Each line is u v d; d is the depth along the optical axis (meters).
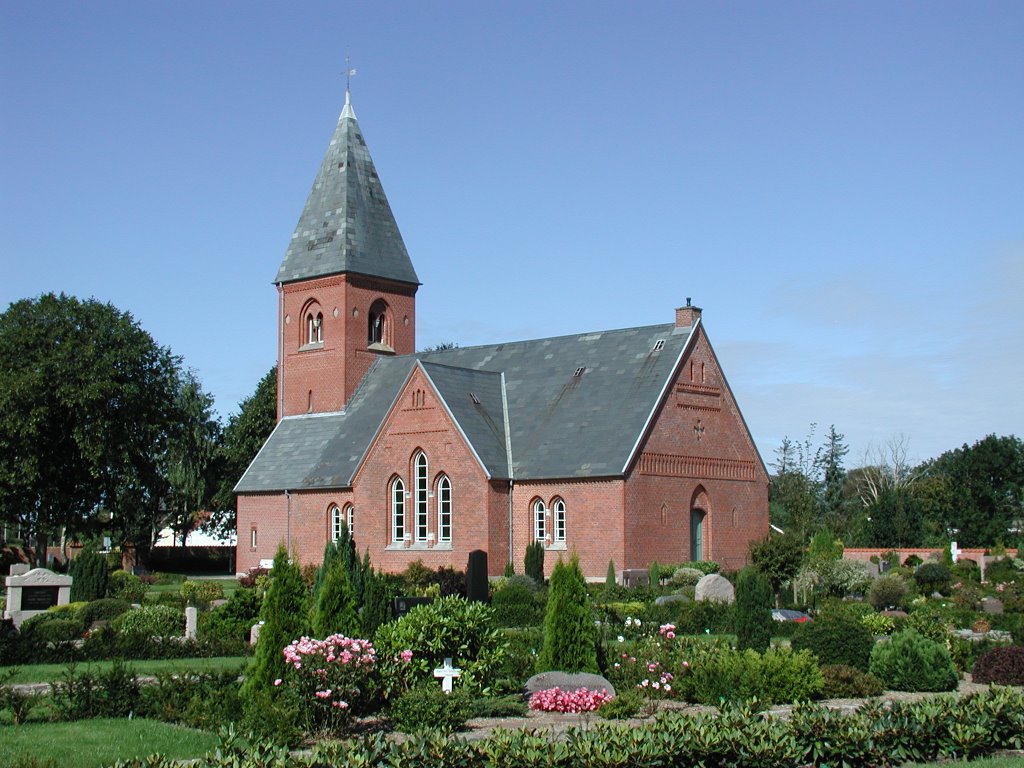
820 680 28.42
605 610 45.22
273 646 24.66
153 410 85.88
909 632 31.20
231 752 17.92
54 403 80.75
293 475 77.62
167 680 27.61
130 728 24.27
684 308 69.56
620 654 30.92
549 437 68.12
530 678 28.19
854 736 20.19
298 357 82.25
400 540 70.31
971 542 101.75
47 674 32.03
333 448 77.25
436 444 68.75
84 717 25.73
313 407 81.19
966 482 107.88
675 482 66.94
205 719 24.22
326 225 82.00
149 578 84.19
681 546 66.94
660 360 68.38
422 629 26.95
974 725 21.28
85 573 54.62
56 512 86.88
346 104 83.69
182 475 108.25
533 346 75.94
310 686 23.80
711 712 26.02
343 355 79.75
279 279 82.94
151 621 41.66
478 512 66.44
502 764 18.23
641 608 48.31
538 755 18.28
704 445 69.44
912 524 100.94
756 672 28.02
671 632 31.70
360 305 80.81
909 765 20.47
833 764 20.12
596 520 63.97
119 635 37.72
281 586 24.92
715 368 70.94
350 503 73.94
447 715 23.95
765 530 73.62
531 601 50.47
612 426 66.06
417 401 69.94
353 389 80.06
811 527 86.00
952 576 67.75
